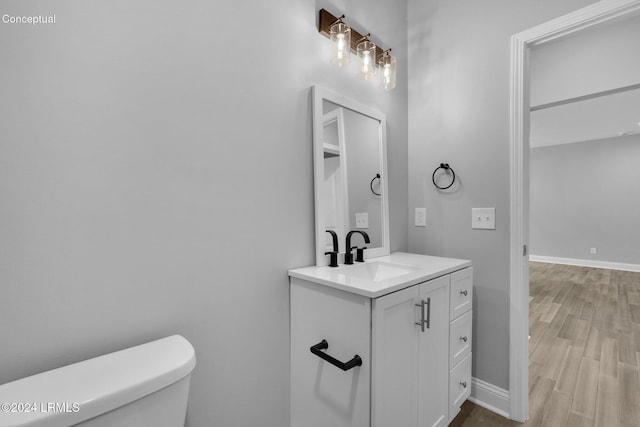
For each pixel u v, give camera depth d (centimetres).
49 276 72
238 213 108
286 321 124
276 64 120
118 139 82
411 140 197
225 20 105
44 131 71
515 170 151
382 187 172
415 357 111
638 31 178
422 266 136
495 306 160
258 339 114
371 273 144
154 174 88
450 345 135
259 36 115
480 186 164
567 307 324
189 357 77
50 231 72
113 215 81
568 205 573
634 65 191
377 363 93
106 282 80
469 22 168
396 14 188
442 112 181
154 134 88
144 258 87
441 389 129
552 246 593
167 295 91
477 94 165
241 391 110
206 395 100
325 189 137
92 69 78
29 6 69
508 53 153
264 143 116
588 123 421
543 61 221
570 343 236
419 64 192
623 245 520
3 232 66
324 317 109
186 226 95
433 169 186
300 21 130
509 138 153
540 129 455
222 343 104
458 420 152
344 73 152
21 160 68
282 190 122
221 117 103
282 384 123
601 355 215
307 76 133
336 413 105
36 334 70
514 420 151
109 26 80
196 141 97
